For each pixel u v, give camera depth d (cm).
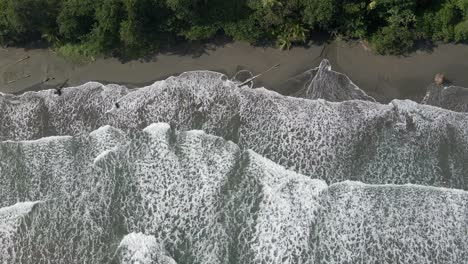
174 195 2600
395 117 2733
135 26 2814
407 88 2838
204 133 2747
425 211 2473
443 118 2712
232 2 2905
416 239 2420
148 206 2584
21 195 2678
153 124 2784
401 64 2878
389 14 2848
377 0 2772
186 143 2722
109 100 2902
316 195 2550
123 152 2705
